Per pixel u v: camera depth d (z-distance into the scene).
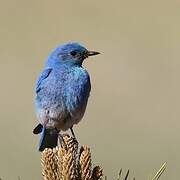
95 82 24.41
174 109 22.23
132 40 27.41
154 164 17.20
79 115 10.63
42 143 10.48
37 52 27.34
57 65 10.73
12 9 30.81
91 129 20.61
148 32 28.47
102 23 28.89
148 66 25.09
